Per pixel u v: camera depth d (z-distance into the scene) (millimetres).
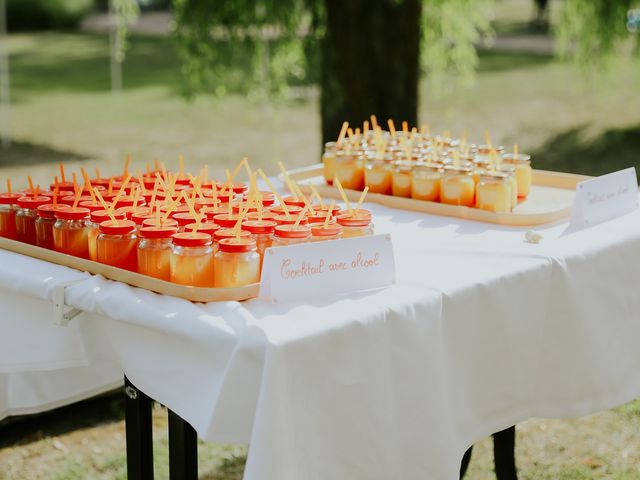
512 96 12109
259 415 1446
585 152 8516
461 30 6332
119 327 1745
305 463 1516
